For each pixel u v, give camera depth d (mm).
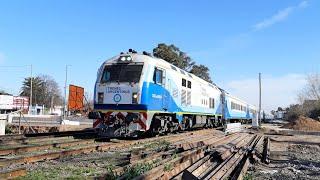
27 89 126500
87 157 13445
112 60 20375
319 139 31797
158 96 20469
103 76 20125
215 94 35219
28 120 39344
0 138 18156
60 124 35344
